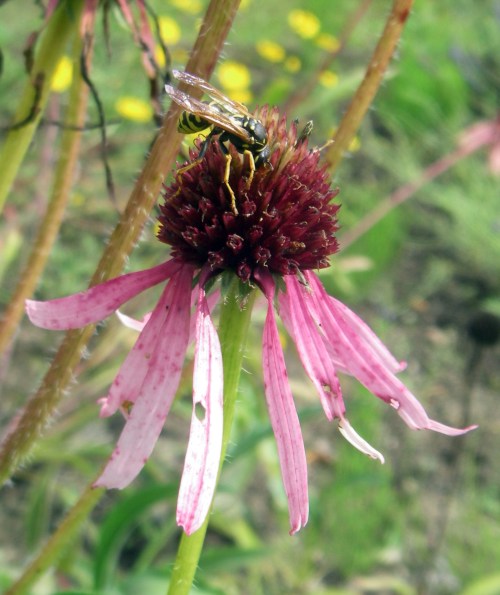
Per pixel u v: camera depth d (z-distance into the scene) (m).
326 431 0.32
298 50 0.52
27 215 0.32
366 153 0.45
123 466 0.11
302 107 0.38
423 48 0.50
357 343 0.12
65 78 0.28
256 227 0.12
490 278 0.40
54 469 0.27
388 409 0.34
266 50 0.47
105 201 0.37
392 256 0.40
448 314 0.38
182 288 0.12
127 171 0.38
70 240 0.35
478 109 0.47
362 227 0.34
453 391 0.35
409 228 0.42
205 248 0.12
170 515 0.28
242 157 0.13
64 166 0.17
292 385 0.32
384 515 0.29
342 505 0.29
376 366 0.12
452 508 0.30
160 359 0.11
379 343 0.13
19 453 0.14
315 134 0.40
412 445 0.32
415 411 0.12
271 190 0.13
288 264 0.12
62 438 0.27
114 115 0.38
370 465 0.30
